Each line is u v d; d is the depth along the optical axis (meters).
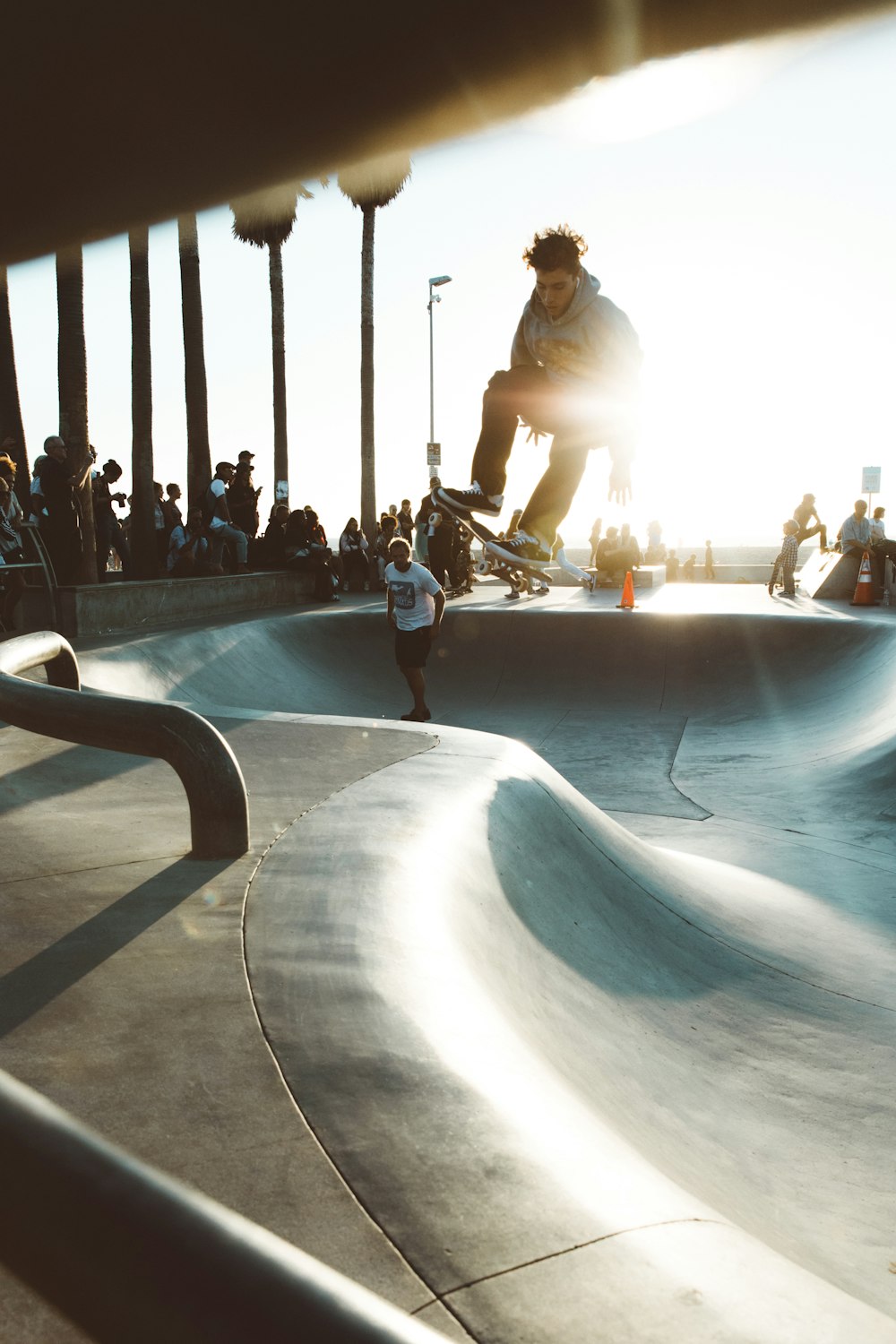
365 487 23.17
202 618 14.91
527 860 4.72
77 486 12.40
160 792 4.90
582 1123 2.22
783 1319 1.54
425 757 5.59
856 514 17.64
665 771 10.59
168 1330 0.41
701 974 4.88
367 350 23.08
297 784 4.98
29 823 4.33
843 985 5.12
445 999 2.66
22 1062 2.26
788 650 13.85
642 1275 1.58
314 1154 1.89
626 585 15.66
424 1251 1.62
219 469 17.00
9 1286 1.57
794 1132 3.44
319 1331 0.41
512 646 15.02
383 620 15.52
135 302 13.96
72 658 5.73
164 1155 1.89
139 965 2.80
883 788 9.05
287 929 3.05
